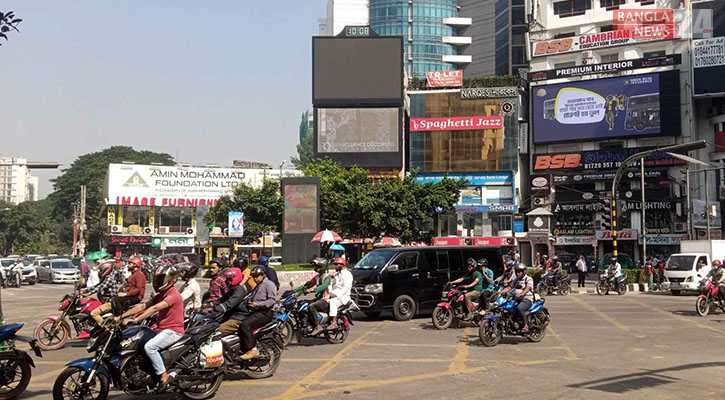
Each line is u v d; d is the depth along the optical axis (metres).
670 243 54.03
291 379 9.38
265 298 9.51
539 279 30.11
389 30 110.94
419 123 61.78
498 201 60.41
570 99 59.16
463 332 15.02
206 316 9.46
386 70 59.41
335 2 113.56
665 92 55.59
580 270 33.84
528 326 13.12
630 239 55.50
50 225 95.50
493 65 109.19
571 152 59.03
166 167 68.94
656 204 54.72
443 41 111.00
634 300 25.17
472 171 60.88
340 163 53.94
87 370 7.46
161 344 7.77
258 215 46.66
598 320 17.61
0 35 9.23
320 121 59.38
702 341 13.44
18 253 86.44
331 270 33.75
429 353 11.88
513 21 93.31
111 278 13.55
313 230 38.06
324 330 12.91
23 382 8.53
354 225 41.59
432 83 63.38
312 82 59.59
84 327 13.23
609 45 59.00
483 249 19.17
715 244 28.89
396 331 15.23
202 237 47.28
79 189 86.31
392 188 40.62
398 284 17.48
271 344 9.57
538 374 9.71
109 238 66.94
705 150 55.72
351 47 59.66
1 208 90.94
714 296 18.86
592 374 9.71
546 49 61.81
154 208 69.25
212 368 8.12
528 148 61.84
